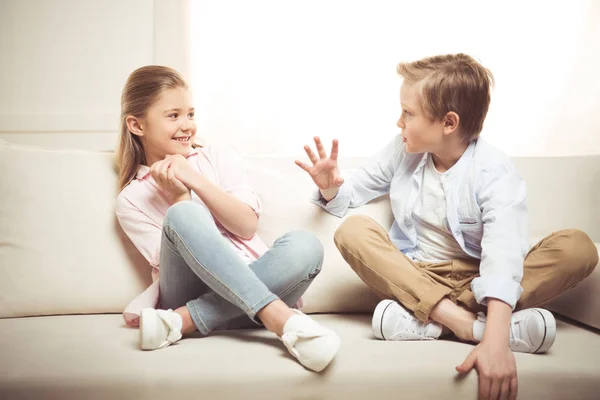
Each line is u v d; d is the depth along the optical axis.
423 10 2.61
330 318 1.47
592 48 2.71
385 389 1.08
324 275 1.51
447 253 1.41
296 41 2.58
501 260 1.22
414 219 1.45
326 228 1.54
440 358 1.12
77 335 1.25
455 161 1.40
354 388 1.07
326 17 2.58
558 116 2.72
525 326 1.15
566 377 1.11
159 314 1.15
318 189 1.56
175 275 1.29
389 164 1.53
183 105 1.50
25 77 2.45
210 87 2.55
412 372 1.08
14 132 2.47
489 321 1.15
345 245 1.35
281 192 1.58
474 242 1.38
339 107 2.62
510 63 2.68
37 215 1.49
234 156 1.58
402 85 1.38
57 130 2.49
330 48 2.60
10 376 1.04
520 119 2.71
